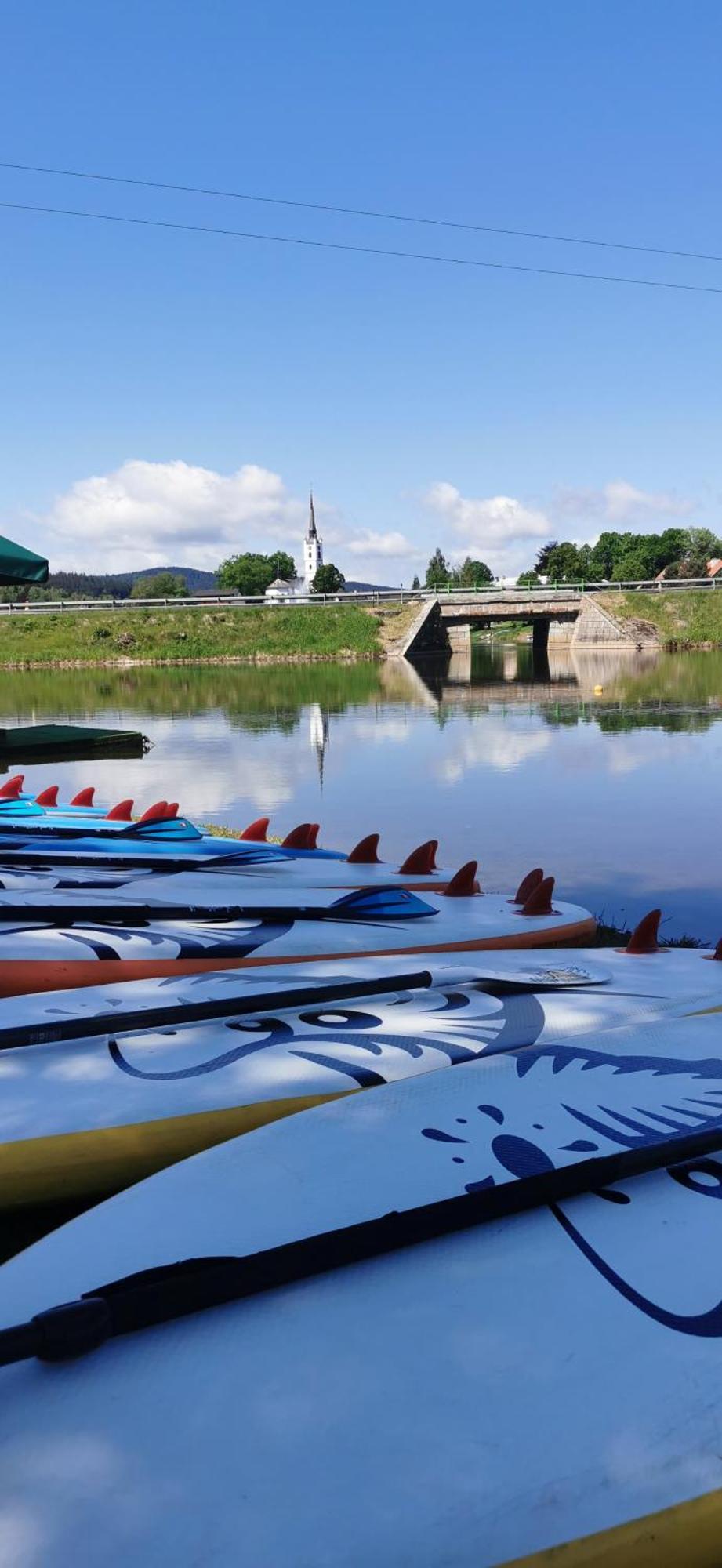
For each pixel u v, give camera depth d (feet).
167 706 83.05
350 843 30.89
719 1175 7.89
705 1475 5.45
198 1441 5.47
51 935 15.08
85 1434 5.48
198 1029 11.55
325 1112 8.81
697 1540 5.29
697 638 181.06
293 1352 6.05
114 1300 6.06
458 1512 5.14
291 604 194.49
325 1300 6.45
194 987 12.77
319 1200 7.40
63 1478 5.24
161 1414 5.61
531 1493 5.26
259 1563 4.85
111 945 14.83
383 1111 8.80
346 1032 11.66
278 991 12.22
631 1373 6.00
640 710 72.79
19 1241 9.28
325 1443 5.48
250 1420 5.60
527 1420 5.66
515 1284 6.64
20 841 23.40
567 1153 7.93
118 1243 6.99
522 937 17.65
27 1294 6.50
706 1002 12.95
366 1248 6.77
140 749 54.54
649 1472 5.42
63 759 51.01
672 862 28.63
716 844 30.60
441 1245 6.97
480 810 36.37
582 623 188.55
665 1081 9.43
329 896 18.71
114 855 21.58
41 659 162.91
